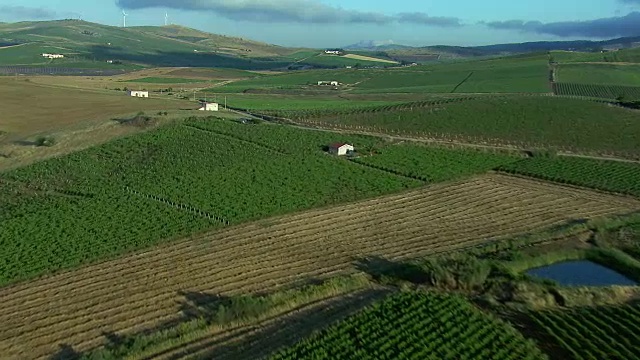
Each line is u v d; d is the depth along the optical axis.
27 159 104.25
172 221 72.62
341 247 65.50
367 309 49.28
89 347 46.59
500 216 75.31
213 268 60.28
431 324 46.78
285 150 104.25
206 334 47.50
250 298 51.09
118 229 70.44
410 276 57.19
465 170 94.12
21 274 59.59
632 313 48.88
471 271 54.97
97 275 59.41
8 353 46.19
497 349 43.53
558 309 50.50
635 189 84.12
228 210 76.06
